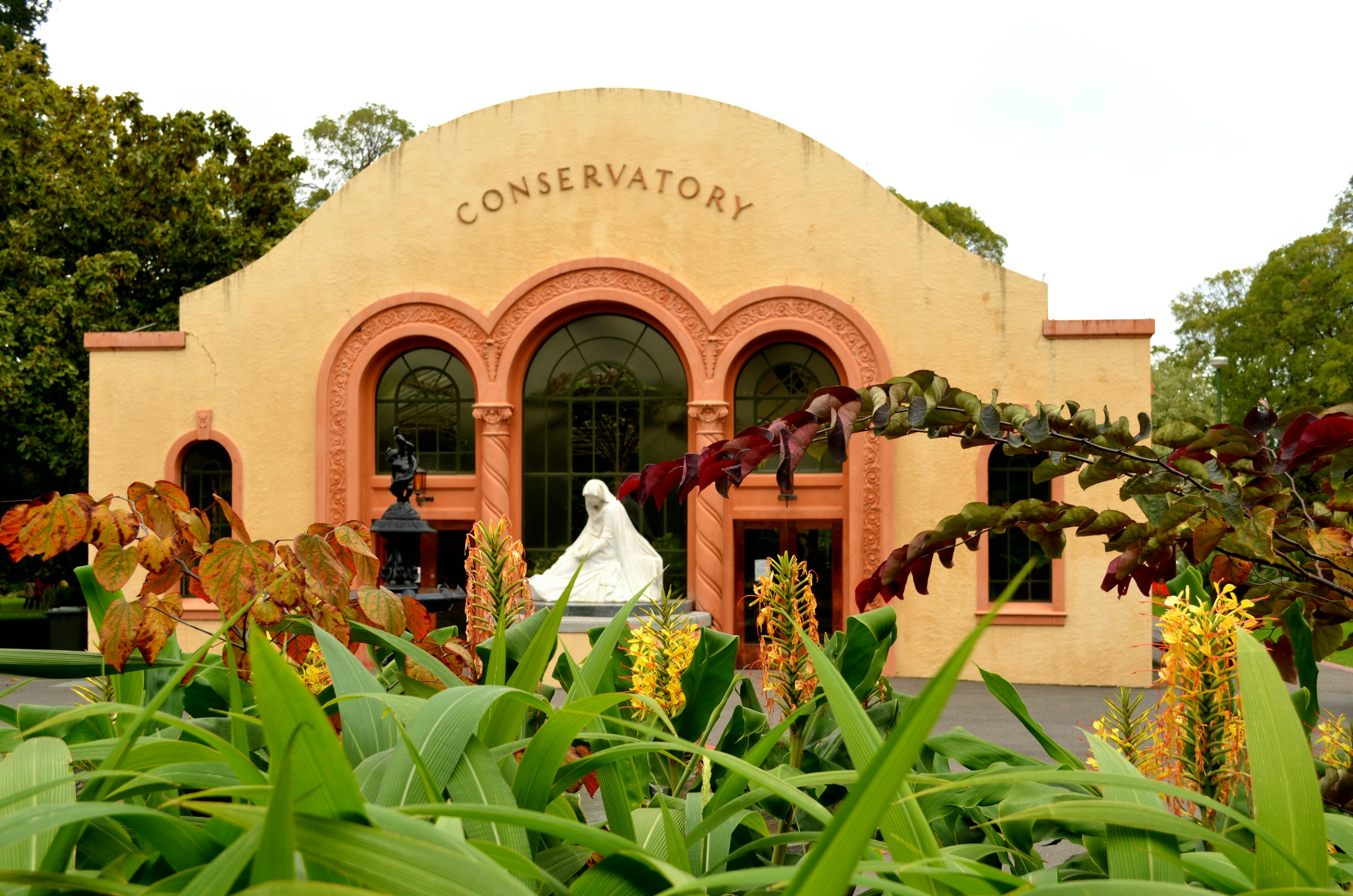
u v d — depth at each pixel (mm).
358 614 2395
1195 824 970
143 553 2381
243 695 2311
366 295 15961
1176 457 2031
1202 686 1477
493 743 1409
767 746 1450
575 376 15969
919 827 1005
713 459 1874
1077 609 14406
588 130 15875
